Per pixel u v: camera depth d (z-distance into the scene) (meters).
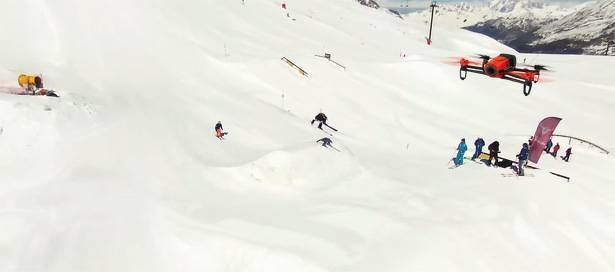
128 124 17.42
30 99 15.45
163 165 14.67
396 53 42.34
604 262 11.82
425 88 31.36
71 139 14.88
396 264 10.58
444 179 16.31
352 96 27.84
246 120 21.34
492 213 13.16
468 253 11.23
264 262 10.36
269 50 33.06
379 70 32.91
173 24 33.00
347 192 14.66
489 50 64.19
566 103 30.42
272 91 26.48
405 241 11.52
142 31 30.41
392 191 14.78
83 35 27.72
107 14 31.20
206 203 12.66
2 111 14.11
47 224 10.67
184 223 11.34
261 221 11.92
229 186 14.20
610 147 23.56
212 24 36.38
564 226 12.98
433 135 24.39
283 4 51.91
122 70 24.88
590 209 14.03
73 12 29.92
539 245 12.02
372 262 10.57
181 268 10.24
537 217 13.19
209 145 17.34
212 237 10.81
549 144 21.86
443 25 84.44
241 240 10.79
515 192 14.72
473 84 31.70
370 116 25.77
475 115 28.11
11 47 23.86
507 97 30.47
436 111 28.33
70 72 22.98
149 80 24.45
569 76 37.91
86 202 11.75
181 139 17.28
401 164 18.31
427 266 10.63
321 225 12.05
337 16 60.88
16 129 13.96
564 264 11.51
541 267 11.23
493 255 11.30
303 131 21.03
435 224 12.44
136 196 12.39
